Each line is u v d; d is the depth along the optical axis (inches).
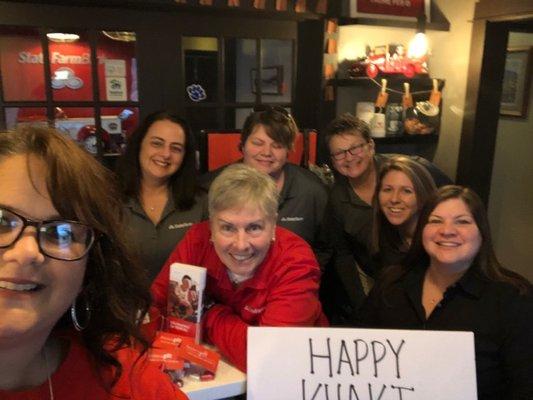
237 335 55.3
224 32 115.6
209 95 117.8
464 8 133.1
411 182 77.3
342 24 126.0
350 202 93.8
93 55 104.0
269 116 85.2
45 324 27.3
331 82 129.0
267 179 55.4
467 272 59.2
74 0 99.0
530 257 150.2
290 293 56.1
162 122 85.0
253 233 54.1
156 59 110.4
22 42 98.7
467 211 57.7
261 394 47.8
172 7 107.2
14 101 99.0
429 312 61.0
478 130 134.2
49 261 26.6
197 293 56.7
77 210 27.8
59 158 27.4
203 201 88.0
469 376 47.8
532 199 148.3
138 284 33.8
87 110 106.1
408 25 132.6
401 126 135.2
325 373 48.0
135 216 84.5
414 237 63.6
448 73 140.0
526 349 54.9
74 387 31.4
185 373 52.2
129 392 33.4
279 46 123.6
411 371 47.8
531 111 147.2
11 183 26.2
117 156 110.0
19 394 29.5
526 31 135.1
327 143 98.0
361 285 91.1
